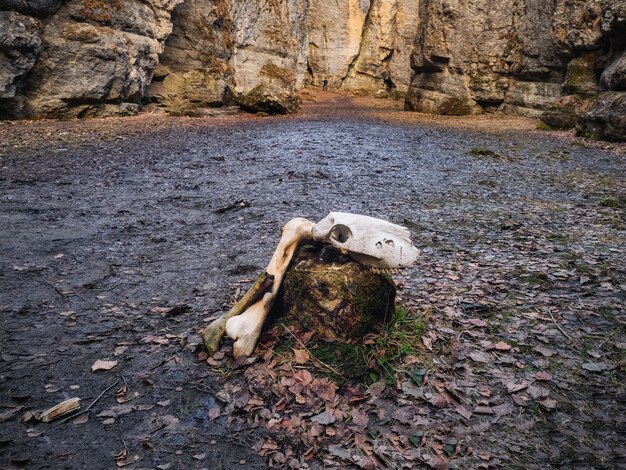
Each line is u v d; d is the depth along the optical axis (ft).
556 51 65.92
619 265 16.75
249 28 91.81
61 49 51.55
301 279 11.42
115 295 14.40
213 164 35.17
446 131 58.39
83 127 48.03
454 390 9.96
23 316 12.87
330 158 38.40
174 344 11.68
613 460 8.36
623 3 51.88
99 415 9.23
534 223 22.50
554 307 13.62
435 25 84.17
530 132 58.70
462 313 13.21
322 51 151.84
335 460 8.27
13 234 19.27
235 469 8.09
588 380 10.50
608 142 49.21
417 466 8.19
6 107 48.37
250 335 10.85
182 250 18.34
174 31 73.31
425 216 23.34
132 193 26.73
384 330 11.48
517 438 8.87
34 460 8.12
